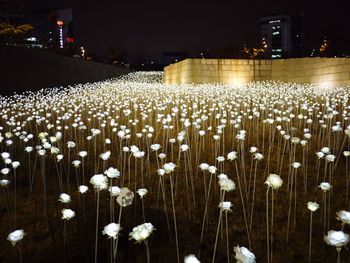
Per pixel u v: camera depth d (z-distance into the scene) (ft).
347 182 13.75
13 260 9.38
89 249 9.70
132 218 11.48
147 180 15.49
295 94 46.47
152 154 19.88
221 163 16.10
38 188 14.66
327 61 60.85
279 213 11.75
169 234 10.41
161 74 153.79
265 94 47.26
